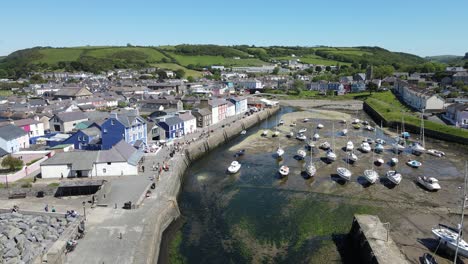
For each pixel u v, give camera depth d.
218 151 91.12
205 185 65.75
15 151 80.62
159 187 57.75
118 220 46.06
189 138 94.69
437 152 84.31
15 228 41.28
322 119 135.12
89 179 61.06
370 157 81.12
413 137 104.50
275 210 53.88
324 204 55.66
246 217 51.75
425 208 53.72
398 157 81.56
